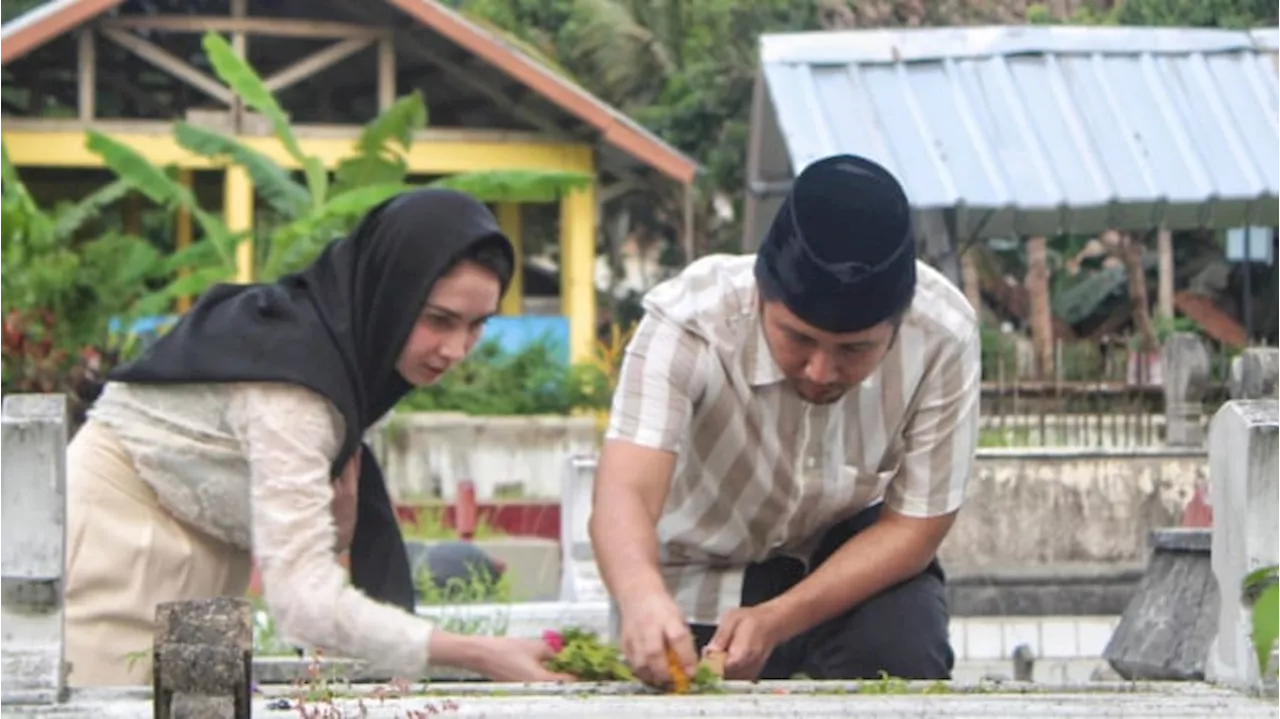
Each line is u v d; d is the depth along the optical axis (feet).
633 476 15.05
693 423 15.72
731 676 15.16
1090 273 76.95
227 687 11.29
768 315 14.87
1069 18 68.28
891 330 14.70
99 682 15.92
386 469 61.46
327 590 15.01
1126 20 58.23
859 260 14.20
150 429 15.87
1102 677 26.89
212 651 11.29
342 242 16.08
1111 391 49.90
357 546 17.02
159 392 15.92
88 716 12.63
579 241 78.23
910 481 15.92
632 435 15.20
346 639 14.92
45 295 51.42
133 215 78.79
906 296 14.49
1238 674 13.92
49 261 52.29
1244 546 13.80
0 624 13.26
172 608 11.37
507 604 28.76
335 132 78.33
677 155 76.69
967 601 39.93
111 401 16.17
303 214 65.51
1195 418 44.91
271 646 21.93
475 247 15.78
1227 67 53.16
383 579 17.03
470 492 49.14
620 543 14.69
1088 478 40.96
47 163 75.77
